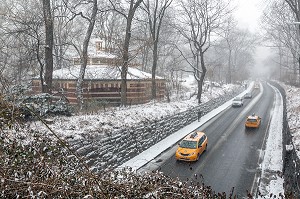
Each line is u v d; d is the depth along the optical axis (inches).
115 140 686.5
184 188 275.4
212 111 1659.7
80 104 980.6
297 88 2164.1
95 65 1485.0
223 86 2886.3
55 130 581.9
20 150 302.4
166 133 1027.3
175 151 872.9
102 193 230.1
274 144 945.5
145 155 808.9
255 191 589.0
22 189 224.8
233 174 689.0
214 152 870.4
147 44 1211.2
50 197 229.1
